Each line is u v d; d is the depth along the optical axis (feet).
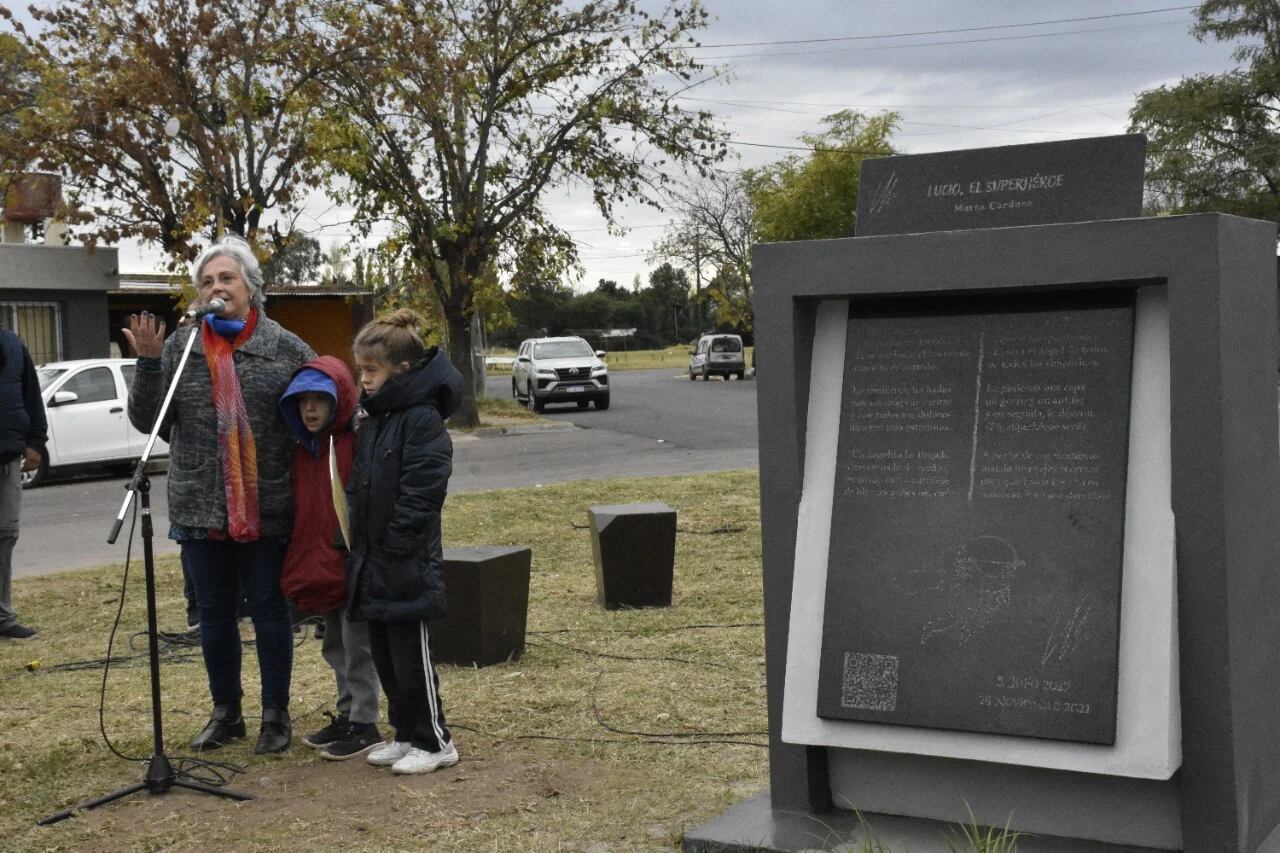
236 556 16.85
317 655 22.98
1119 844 11.55
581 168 84.17
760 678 19.81
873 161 12.82
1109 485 11.32
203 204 79.10
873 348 12.55
